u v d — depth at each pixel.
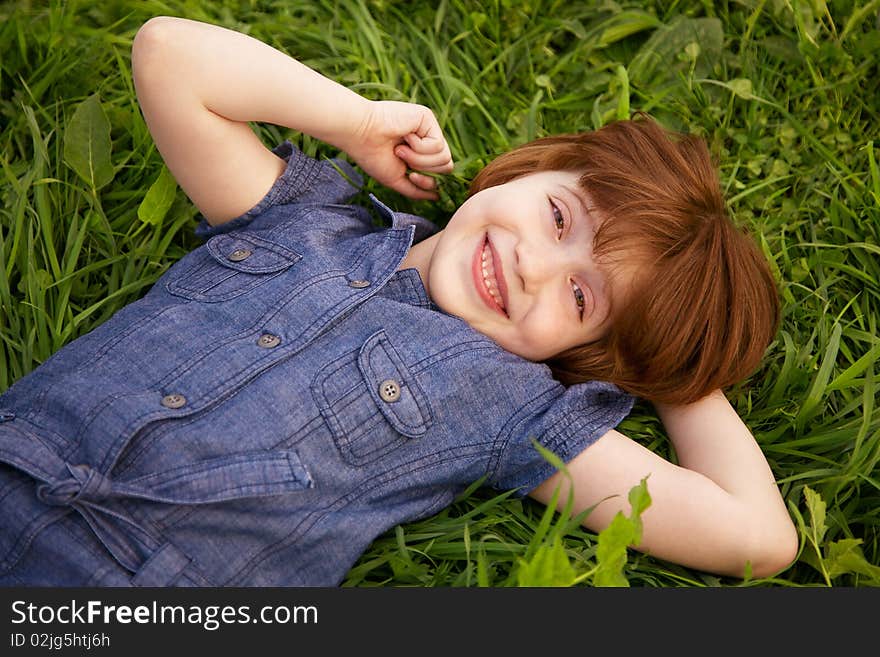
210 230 1.89
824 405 1.89
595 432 1.66
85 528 1.41
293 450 1.51
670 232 1.73
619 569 1.35
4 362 1.80
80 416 1.46
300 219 1.83
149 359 1.56
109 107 2.09
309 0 2.37
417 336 1.67
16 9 2.12
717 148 2.16
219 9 2.28
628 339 1.75
